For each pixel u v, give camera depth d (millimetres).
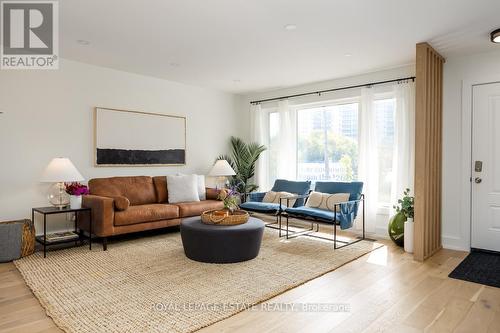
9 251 3395
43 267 3207
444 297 2590
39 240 3684
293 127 5809
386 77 4684
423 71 3527
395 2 2662
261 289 2689
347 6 2742
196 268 3193
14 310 2322
